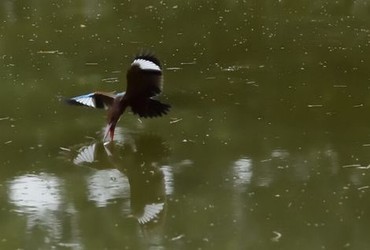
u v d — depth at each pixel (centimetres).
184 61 1623
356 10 2006
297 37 1784
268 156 1185
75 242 959
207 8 2062
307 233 967
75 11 2067
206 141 1240
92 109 1375
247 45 1733
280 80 1498
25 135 1269
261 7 2061
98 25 1922
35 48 1734
